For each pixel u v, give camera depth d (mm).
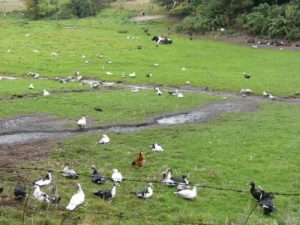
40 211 19703
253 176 26938
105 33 98062
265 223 20375
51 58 71750
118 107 44188
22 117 39875
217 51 81188
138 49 80688
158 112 42875
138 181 24453
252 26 94875
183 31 102000
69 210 19969
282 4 100500
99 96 48812
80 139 33250
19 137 34000
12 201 20625
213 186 25094
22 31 99500
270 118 41625
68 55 74188
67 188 23031
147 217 20469
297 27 90375
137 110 43219
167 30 103938
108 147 31453
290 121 40594
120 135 34844
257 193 23188
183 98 49250
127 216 20219
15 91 50125
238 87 56062
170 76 61094
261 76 62094
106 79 59375
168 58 74062
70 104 44906
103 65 67438
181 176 26203
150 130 36656
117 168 27125
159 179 25453
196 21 101938
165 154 30344
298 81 59000
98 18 122375
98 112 42062
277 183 26047
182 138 34344
